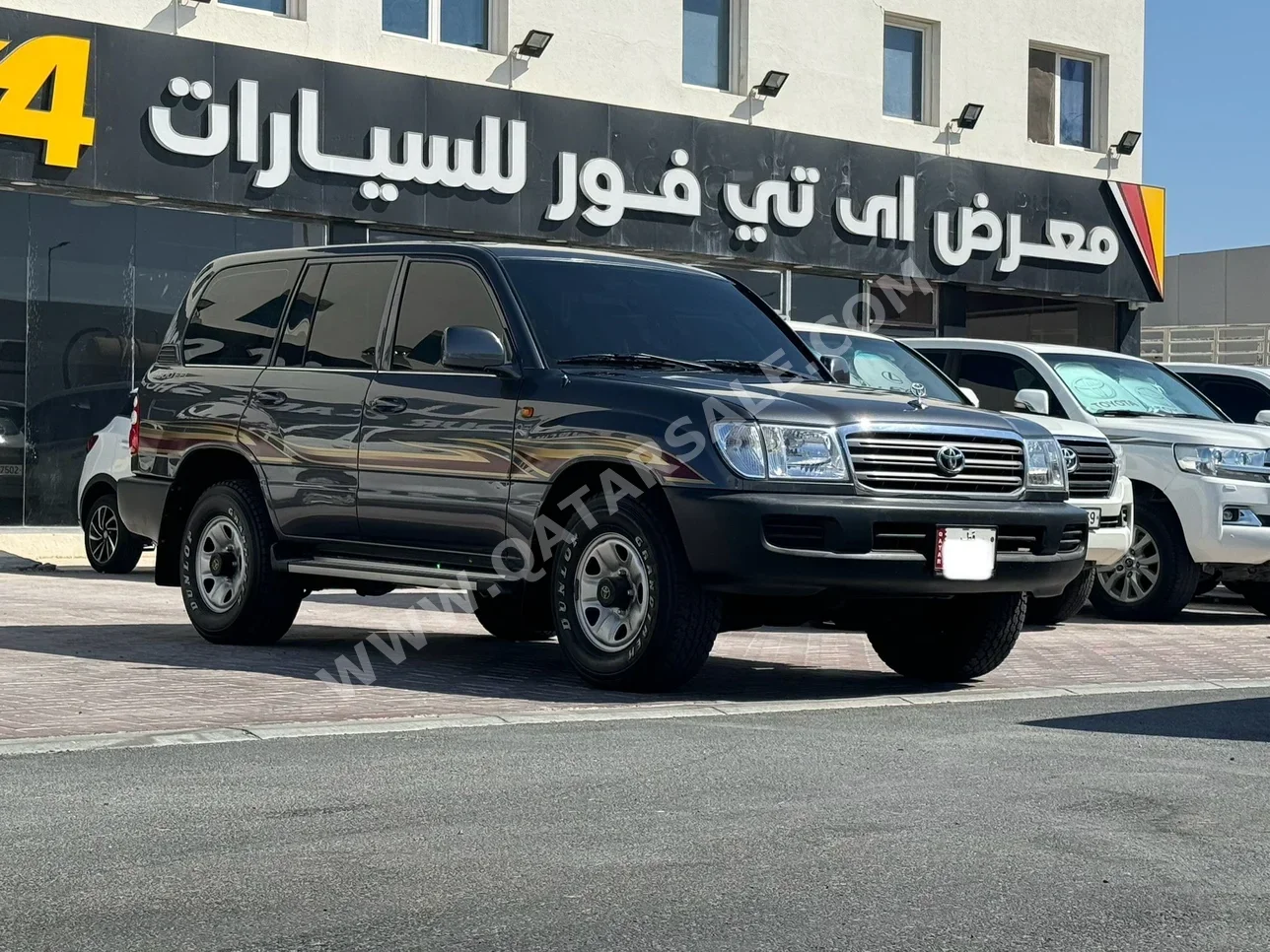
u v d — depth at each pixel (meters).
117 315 18.42
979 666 8.40
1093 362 13.41
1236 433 12.70
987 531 7.71
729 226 22.25
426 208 19.98
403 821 4.91
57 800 5.14
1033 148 25.88
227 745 6.14
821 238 23.06
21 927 3.81
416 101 19.91
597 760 5.91
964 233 24.41
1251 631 12.09
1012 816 5.05
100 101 17.94
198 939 3.73
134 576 15.78
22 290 17.86
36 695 7.31
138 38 18.16
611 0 21.88
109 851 4.51
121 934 3.77
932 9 24.80
